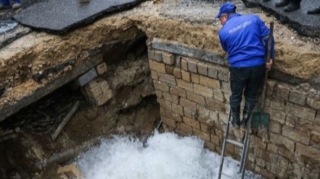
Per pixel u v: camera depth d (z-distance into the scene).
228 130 4.74
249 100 4.14
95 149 5.83
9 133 5.21
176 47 4.93
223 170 5.20
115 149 5.87
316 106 3.90
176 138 5.91
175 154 5.62
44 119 5.54
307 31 4.10
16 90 4.95
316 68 3.82
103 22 5.50
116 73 6.06
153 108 6.39
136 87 6.27
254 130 4.67
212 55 4.57
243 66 3.74
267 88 4.21
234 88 4.01
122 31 5.58
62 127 5.61
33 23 5.64
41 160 5.34
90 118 5.91
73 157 5.68
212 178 5.19
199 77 4.90
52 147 5.47
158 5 5.66
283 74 4.09
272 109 4.33
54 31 5.27
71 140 5.69
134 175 5.38
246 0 5.09
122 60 6.19
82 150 5.75
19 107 4.97
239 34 3.73
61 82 5.34
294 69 3.97
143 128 6.23
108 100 5.98
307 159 4.36
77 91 6.05
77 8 5.86
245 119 4.29
